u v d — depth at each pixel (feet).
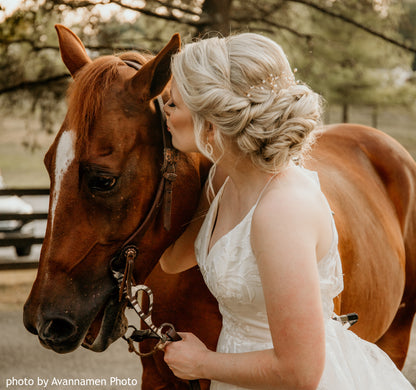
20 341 17.08
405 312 9.95
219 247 4.71
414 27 28.43
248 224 4.54
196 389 5.13
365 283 7.79
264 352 4.34
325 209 4.53
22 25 21.89
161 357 6.93
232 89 4.41
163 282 6.88
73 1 20.94
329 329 4.97
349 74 30.07
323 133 10.22
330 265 4.64
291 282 4.11
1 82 22.54
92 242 5.29
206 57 4.49
